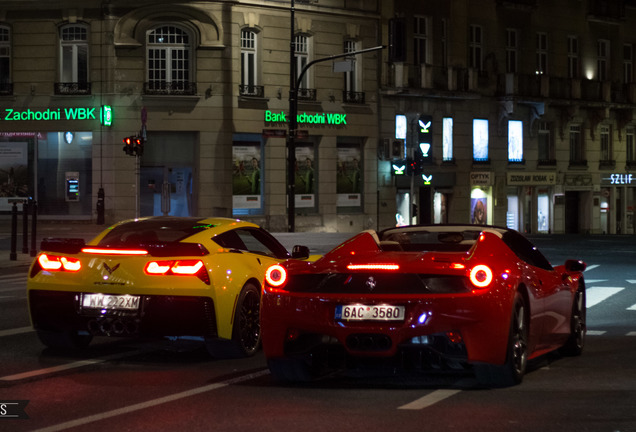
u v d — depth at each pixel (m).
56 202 42.22
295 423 7.37
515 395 8.49
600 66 58.91
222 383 9.16
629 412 7.75
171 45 42.25
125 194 41.75
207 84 42.34
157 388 8.89
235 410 7.87
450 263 8.58
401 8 48.50
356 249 9.43
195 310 10.13
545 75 54.41
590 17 57.56
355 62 47.09
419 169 35.97
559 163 56.31
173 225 11.45
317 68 45.53
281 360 8.92
